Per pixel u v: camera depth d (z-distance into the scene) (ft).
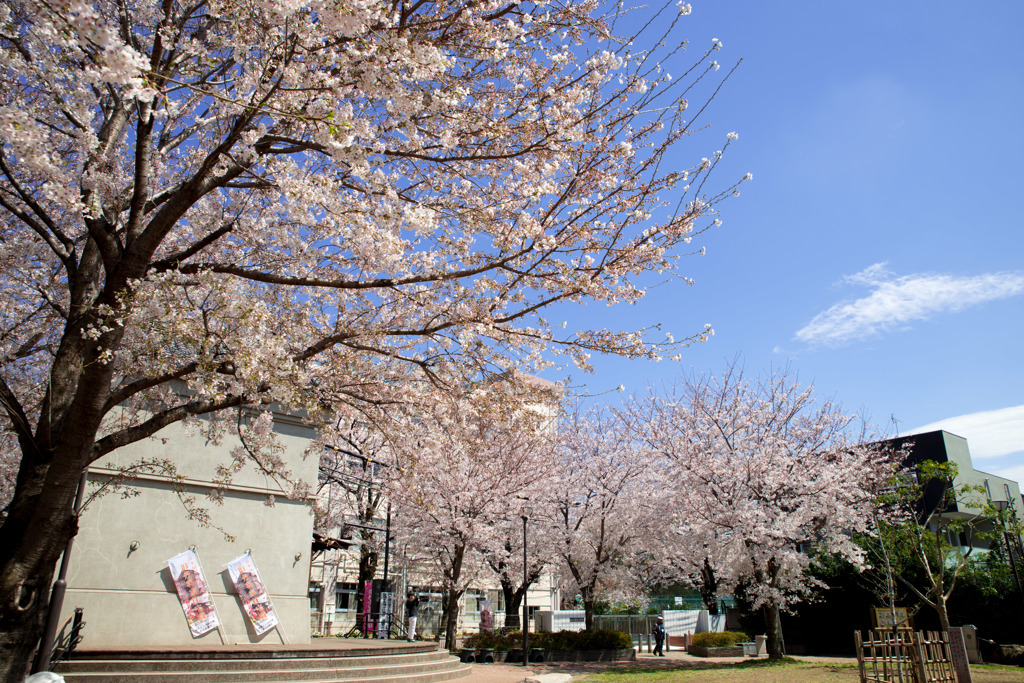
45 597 16.72
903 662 35.53
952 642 38.01
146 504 38.11
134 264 17.22
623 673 50.42
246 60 18.11
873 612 62.85
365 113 19.43
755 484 61.11
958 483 86.58
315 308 26.27
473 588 91.91
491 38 18.74
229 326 17.69
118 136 22.56
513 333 20.39
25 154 13.16
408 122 17.08
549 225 20.35
